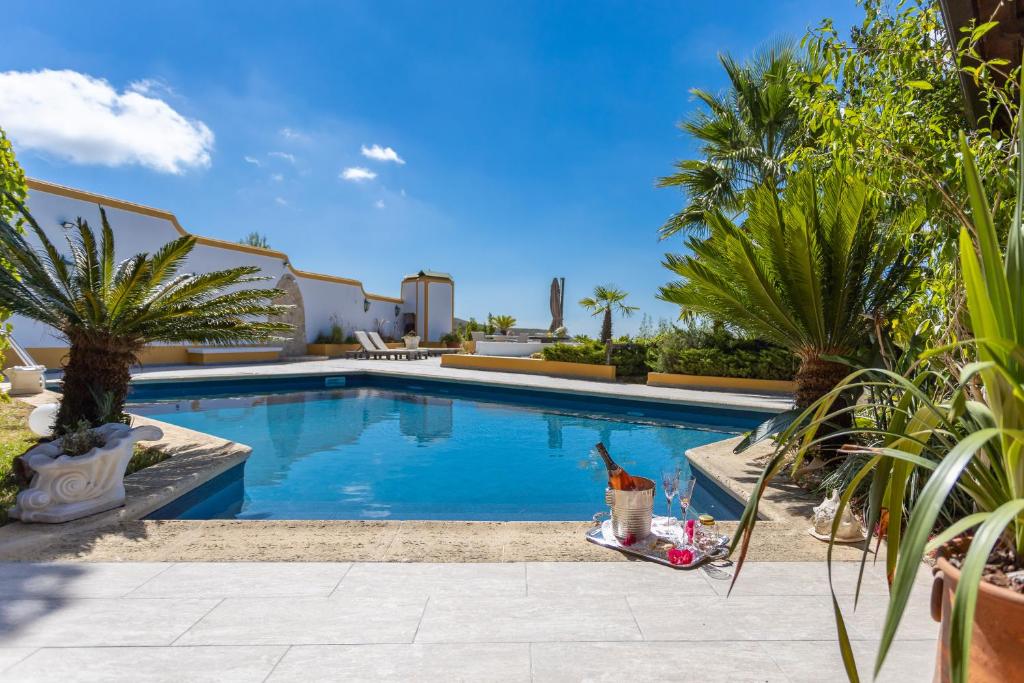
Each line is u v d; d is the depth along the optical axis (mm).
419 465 6141
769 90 10031
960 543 1372
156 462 4922
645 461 6355
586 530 3320
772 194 4449
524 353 17062
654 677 1804
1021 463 1212
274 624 2150
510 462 6285
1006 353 1186
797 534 3246
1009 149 2664
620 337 14625
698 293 5609
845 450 1407
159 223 13914
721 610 2289
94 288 5633
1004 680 1146
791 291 4645
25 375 8648
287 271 18391
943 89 3416
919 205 3119
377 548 2994
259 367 13977
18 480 3832
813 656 1939
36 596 2387
